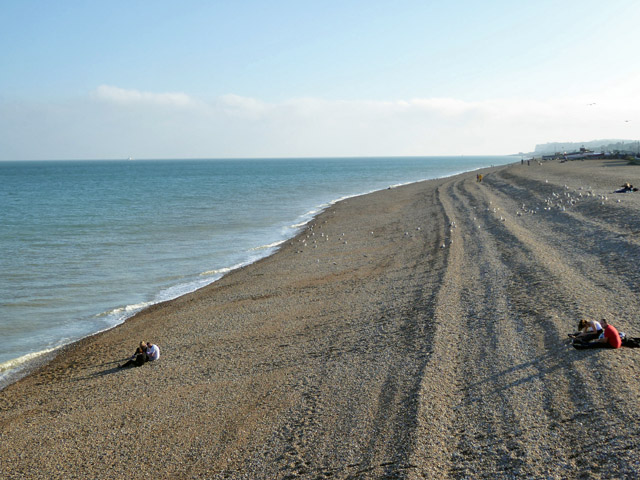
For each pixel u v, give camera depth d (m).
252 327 19.91
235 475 10.27
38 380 16.61
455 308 18.97
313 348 16.97
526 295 19.28
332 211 61.56
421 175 167.88
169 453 11.32
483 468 9.40
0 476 10.87
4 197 84.94
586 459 9.20
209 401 13.73
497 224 36.88
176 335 19.81
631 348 13.57
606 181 55.44
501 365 13.59
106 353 18.55
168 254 36.72
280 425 12.08
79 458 11.40
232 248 39.09
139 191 98.94
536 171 85.56
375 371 14.38
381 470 9.73
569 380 12.16
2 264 32.75
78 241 41.25
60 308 24.23
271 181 136.62
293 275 28.59
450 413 11.48
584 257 24.03
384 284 24.52
